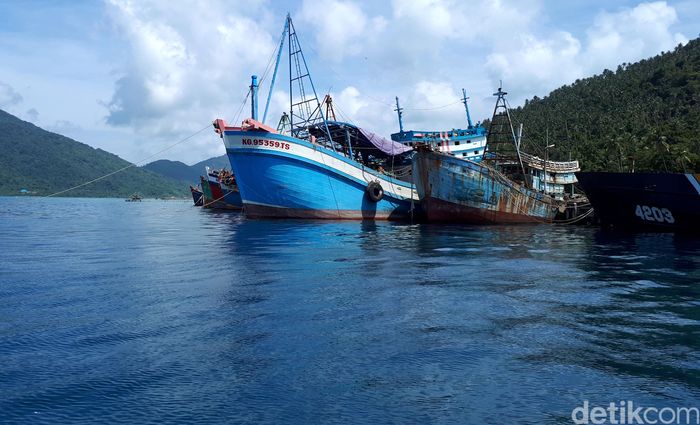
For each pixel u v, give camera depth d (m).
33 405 4.82
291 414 4.63
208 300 9.38
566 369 5.80
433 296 9.84
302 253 17.27
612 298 9.85
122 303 9.13
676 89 177.25
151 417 4.57
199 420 4.52
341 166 38.16
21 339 6.87
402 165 47.72
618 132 131.50
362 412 4.67
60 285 11.00
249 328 7.41
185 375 5.56
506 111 39.09
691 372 5.73
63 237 25.38
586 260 16.05
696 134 103.31
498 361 6.05
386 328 7.46
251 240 22.42
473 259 15.92
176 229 31.03
